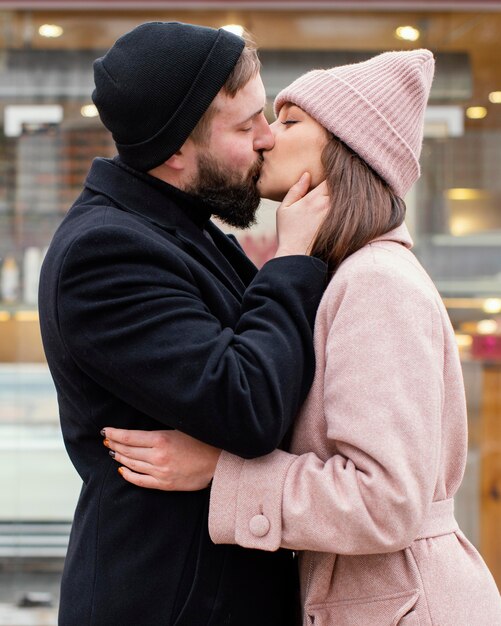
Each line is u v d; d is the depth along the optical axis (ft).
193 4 10.86
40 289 5.16
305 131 5.24
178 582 4.87
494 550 11.60
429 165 11.39
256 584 5.00
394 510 4.47
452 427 5.07
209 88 5.07
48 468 11.44
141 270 4.77
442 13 11.08
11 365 11.34
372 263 4.81
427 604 4.76
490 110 11.27
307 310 4.89
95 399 4.98
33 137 11.28
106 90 5.14
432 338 4.77
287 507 4.63
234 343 4.70
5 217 11.31
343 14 11.03
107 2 10.84
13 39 11.12
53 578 11.51
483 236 11.42
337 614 4.89
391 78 5.19
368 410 4.53
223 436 4.57
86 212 5.10
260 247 10.75
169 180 5.32
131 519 4.90
